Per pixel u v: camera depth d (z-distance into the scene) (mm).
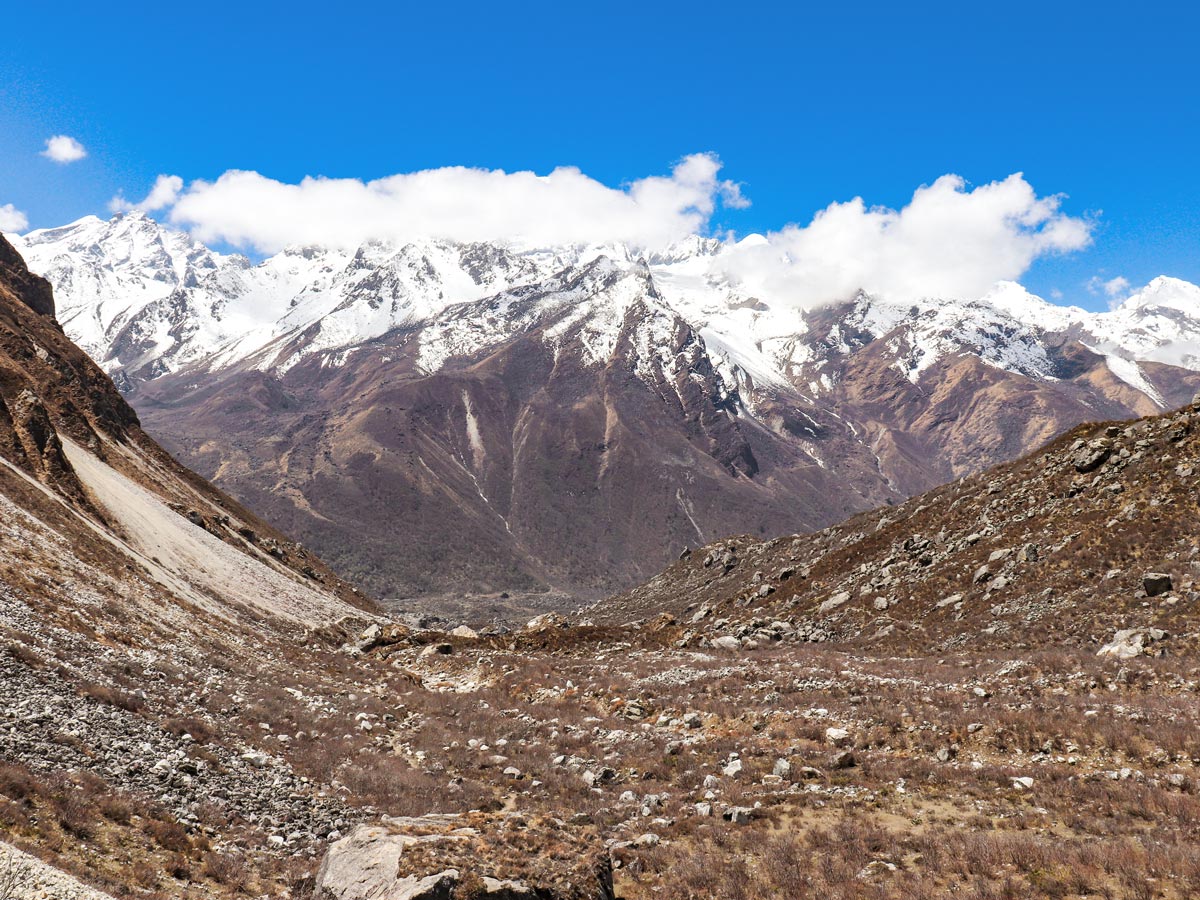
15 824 18484
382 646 77312
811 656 54562
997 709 36000
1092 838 23359
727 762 34062
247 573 96438
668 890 21859
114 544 63531
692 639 71125
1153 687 38031
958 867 22062
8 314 131750
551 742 40250
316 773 31281
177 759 26922
